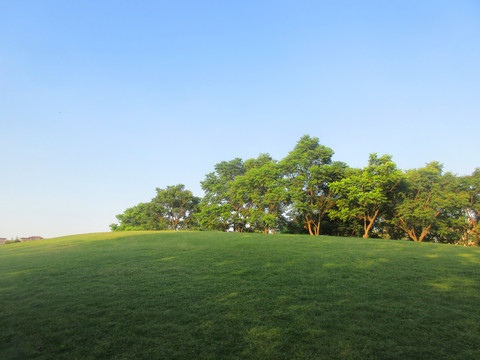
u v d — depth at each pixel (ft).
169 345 17.10
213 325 19.69
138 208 169.48
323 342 17.17
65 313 22.34
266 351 16.25
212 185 144.56
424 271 33.96
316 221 128.26
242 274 33.50
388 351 16.10
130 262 42.63
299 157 120.37
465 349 16.21
